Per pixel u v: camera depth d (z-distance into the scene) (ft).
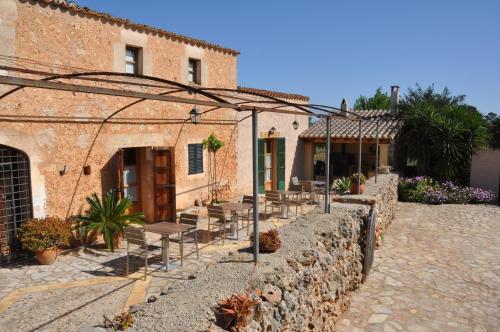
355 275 22.56
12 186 22.99
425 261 27.32
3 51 21.50
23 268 21.86
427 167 54.44
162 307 10.59
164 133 32.48
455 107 54.75
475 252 29.30
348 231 21.57
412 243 31.60
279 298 12.70
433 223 38.45
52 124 24.20
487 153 51.52
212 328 9.77
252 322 10.75
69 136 25.23
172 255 24.43
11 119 22.12
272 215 37.01
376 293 22.13
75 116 25.48
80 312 16.47
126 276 20.74
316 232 18.99
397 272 25.27
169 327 9.53
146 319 9.95
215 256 24.23
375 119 58.03
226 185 40.32
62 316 16.08
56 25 24.13
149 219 32.42
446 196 48.39
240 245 26.58
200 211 35.19
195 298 11.16
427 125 52.54
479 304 20.76
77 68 25.23
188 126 34.94
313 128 58.65
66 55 24.80
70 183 25.44
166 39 32.12
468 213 42.86
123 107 25.94
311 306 15.12
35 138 23.34
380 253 29.04
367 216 25.03
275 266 14.11
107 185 27.91
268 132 47.29
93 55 26.48
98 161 27.17
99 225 24.71
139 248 25.54
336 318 18.44
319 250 17.33
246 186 43.50
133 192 32.32
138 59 30.32
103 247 25.77
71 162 25.41
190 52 34.60
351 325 18.53
